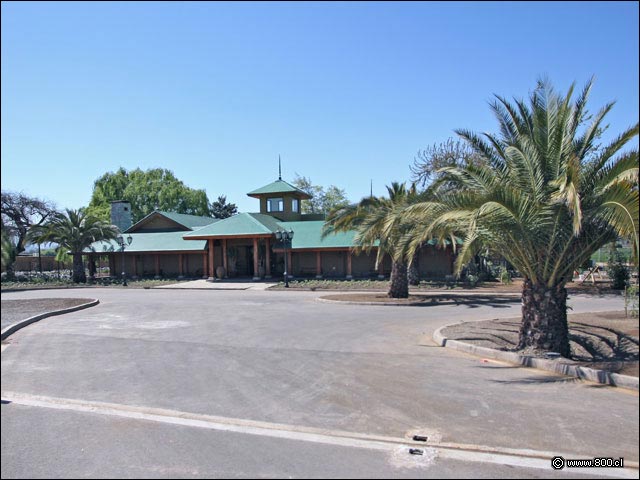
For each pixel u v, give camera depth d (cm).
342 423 641
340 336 1293
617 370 829
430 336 1291
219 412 689
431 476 495
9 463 529
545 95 1077
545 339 1018
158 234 4331
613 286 2742
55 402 740
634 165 859
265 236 3519
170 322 1590
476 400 724
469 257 972
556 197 944
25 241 3769
